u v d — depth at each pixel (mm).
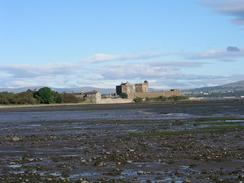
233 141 42781
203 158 31516
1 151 40031
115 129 63750
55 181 24016
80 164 30406
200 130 56719
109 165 29625
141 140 46469
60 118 103312
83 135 54750
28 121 93875
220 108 138000
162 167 28219
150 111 131750
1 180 24531
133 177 24922
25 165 30703
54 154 36719
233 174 25078
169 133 53844
